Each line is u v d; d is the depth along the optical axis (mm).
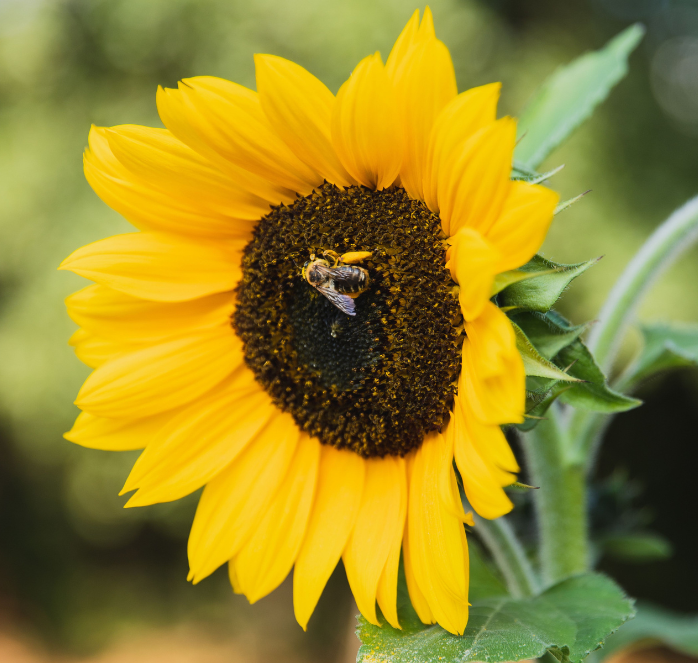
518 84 1209
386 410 353
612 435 1548
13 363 1177
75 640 1589
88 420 368
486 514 317
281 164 354
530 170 330
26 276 1213
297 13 1130
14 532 1689
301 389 365
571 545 372
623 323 381
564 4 1476
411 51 329
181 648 1562
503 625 330
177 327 370
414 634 333
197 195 359
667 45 1476
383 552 345
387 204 352
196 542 361
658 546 411
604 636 324
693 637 424
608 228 1159
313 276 354
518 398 311
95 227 1161
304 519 358
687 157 1318
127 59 1237
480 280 311
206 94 346
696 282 1138
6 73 1287
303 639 1554
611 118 1302
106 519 1367
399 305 350
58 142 1233
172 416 369
